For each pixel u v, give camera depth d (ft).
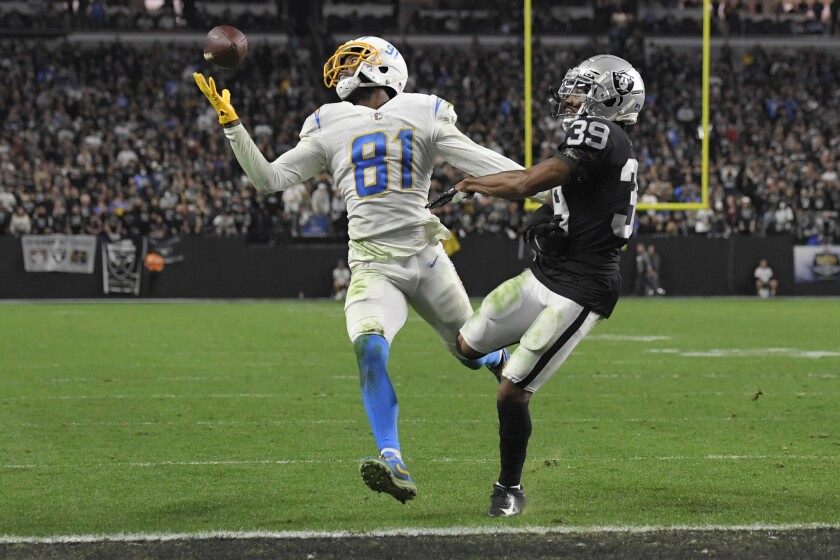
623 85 40.42
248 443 54.24
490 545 34.42
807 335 117.08
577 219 38.93
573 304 38.91
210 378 81.20
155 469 47.73
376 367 39.58
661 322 135.03
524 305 39.73
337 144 42.78
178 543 34.83
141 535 35.88
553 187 38.40
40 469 47.75
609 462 49.16
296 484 44.47
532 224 39.70
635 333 119.55
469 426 59.41
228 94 41.24
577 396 71.36
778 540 34.91
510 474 39.11
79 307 163.94
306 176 43.32
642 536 35.47
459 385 77.00
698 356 96.07
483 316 40.27
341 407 66.59
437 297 43.45
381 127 42.39
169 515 39.09
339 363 91.20
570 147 38.22
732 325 130.52
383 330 40.88
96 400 69.72
